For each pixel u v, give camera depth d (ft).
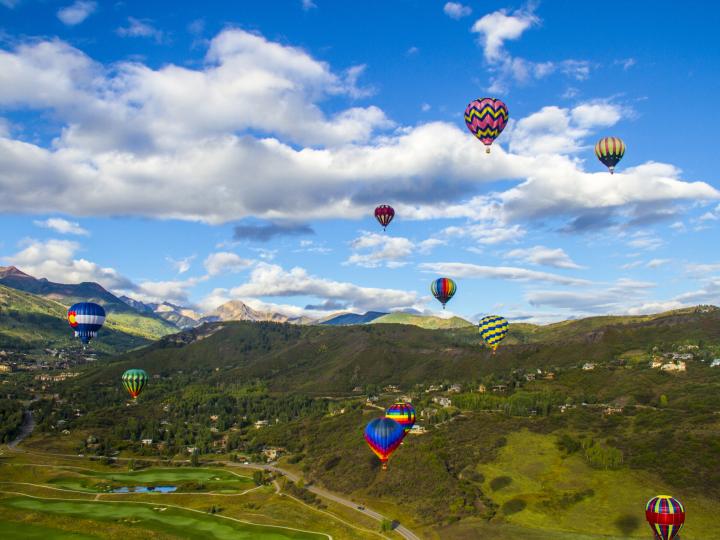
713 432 533.55
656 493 464.24
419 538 465.88
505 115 484.33
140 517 516.32
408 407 522.88
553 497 488.85
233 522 504.43
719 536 397.80
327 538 467.93
